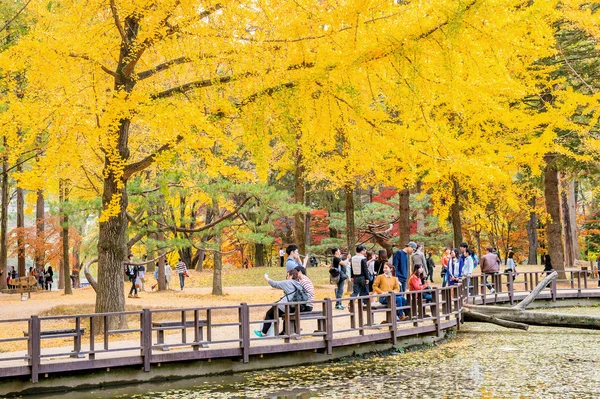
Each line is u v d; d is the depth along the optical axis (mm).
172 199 21531
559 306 23562
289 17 11938
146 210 19938
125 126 14586
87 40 12727
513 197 21922
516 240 43156
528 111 19547
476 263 21703
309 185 43594
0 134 12102
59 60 12367
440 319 16453
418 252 18016
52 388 10148
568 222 38938
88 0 12648
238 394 9750
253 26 12312
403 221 25859
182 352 11125
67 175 16859
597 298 23797
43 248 34500
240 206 20422
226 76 12844
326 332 12547
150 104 12336
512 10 12164
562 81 19281
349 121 14766
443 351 13844
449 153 12555
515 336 16312
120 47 13773
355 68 11273
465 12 10070
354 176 22656
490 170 12367
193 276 36406
